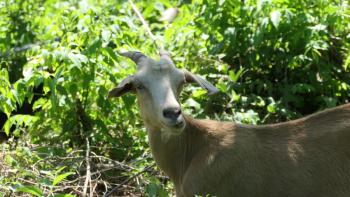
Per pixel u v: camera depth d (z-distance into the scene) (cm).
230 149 800
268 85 1038
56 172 826
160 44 1119
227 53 1073
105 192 892
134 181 930
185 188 811
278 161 793
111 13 1161
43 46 1130
